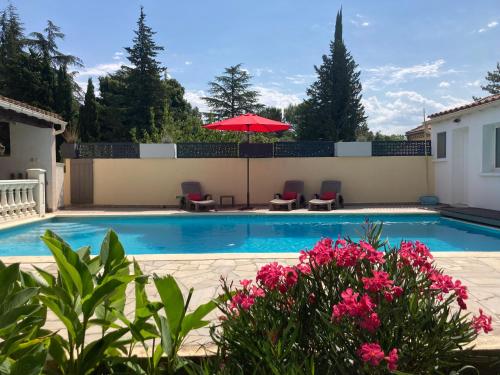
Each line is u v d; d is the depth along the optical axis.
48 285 2.20
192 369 2.13
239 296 2.14
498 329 3.15
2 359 1.66
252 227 10.30
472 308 3.70
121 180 13.16
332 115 35.38
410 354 1.81
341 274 2.13
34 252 7.69
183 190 12.62
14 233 9.41
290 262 5.51
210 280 4.67
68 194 13.11
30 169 10.92
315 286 2.09
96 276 2.31
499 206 10.32
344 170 13.36
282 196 12.74
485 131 10.90
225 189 13.27
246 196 13.32
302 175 13.36
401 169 13.41
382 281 1.82
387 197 13.41
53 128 11.79
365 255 2.10
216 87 45.22
